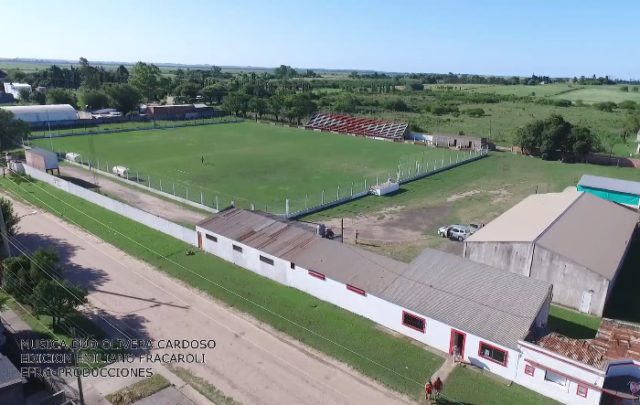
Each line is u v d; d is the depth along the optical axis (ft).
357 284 104.68
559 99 646.33
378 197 197.47
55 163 215.92
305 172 237.45
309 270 112.16
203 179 219.20
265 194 197.26
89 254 135.03
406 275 104.99
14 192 193.88
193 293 113.70
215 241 133.80
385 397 80.23
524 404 78.84
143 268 126.72
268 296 112.88
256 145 309.22
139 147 291.58
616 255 117.08
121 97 430.20
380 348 93.45
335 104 522.06
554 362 79.25
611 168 258.37
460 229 150.82
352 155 282.56
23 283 102.01
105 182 210.59
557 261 110.52
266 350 92.48
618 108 562.66
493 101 647.56
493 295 95.40
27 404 76.79
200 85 604.90
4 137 273.75
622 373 78.33
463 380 84.64
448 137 315.78
